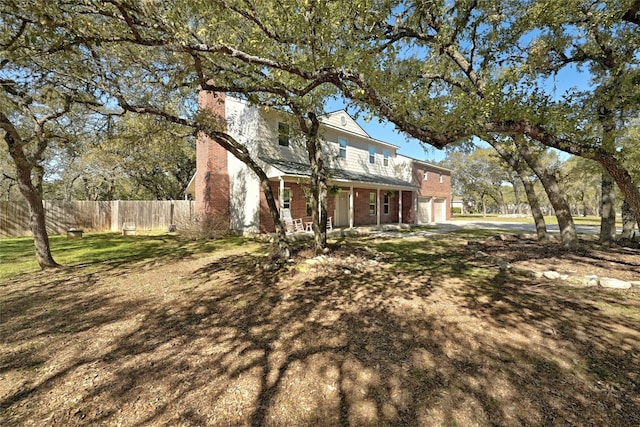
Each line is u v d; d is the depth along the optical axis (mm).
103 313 4086
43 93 5641
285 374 2584
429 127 4508
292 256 7480
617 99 4961
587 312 3939
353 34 3924
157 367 2715
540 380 2467
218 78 5500
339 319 3787
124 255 8570
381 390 2357
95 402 2242
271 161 12508
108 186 22609
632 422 2002
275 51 4496
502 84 4250
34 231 6652
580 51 6695
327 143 15320
